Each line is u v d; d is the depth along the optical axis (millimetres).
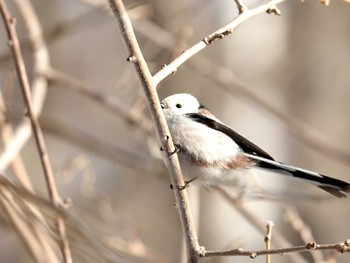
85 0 11633
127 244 10195
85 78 17438
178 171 6695
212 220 13297
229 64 13961
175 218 14633
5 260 14766
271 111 12062
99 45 18078
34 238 8055
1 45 16578
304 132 12125
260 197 10242
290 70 14820
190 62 12172
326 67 15344
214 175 8195
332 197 10406
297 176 7996
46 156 8344
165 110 8344
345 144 15094
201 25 13711
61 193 15070
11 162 9438
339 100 15297
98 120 16734
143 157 11531
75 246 6043
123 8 6484
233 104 13523
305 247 6227
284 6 14891
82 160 12211
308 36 15156
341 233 14586
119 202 15070
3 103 10484
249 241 13391
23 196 5680
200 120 8320
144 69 6523
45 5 16047
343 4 15367
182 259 9781
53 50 17281
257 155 8227
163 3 13414
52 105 16672
